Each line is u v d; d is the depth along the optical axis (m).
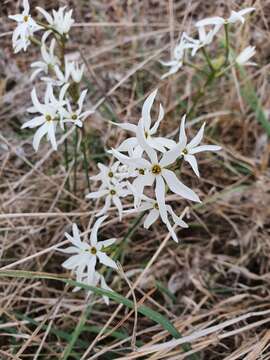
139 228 0.17
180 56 0.16
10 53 0.19
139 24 0.20
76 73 0.14
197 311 0.15
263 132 0.19
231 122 0.19
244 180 0.18
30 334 0.14
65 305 0.15
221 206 0.17
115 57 0.20
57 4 0.20
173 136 0.18
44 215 0.14
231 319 0.14
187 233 0.17
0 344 0.15
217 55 0.20
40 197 0.17
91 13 0.21
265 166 0.18
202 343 0.14
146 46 0.21
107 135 0.18
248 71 0.20
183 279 0.16
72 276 0.15
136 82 0.19
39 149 0.18
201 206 0.17
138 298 0.16
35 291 0.16
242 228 0.17
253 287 0.16
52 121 0.14
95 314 0.15
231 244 0.17
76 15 0.20
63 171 0.17
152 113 0.19
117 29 0.21
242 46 0.19
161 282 0.16
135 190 0.11
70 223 0.16
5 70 0.19
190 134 0.19
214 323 0.15
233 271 0.16
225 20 0.14
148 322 0.15
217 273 0.16
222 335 0.14
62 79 0.14
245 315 0.14
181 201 0.17
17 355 0.13
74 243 0.13
